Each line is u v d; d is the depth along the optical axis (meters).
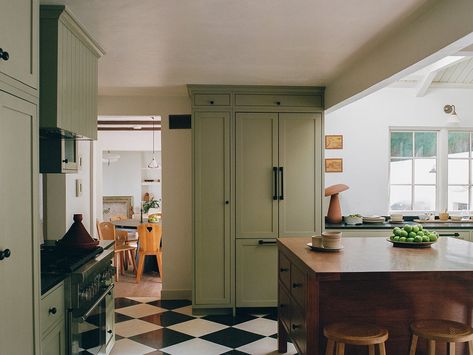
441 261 2.65
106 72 3.93
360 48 3.23
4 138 1.68
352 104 5.43
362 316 2.64
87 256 2.83
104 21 2.65
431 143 5.59
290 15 2.58
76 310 2.48
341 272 2.34
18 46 1.80
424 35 2.52
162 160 5.03
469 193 5.59
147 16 2.58
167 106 5.04
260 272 4.54
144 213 10.36
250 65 3.71
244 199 4.54
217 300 4.51
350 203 5.43
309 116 4.58
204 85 4.46
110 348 3.38
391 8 2.47
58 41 2.41
